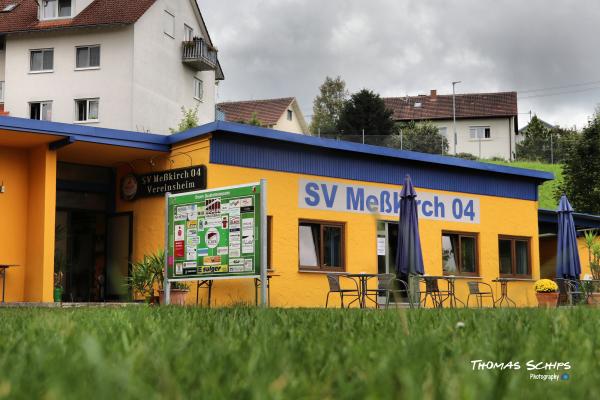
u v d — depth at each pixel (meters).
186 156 16.50
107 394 1.22
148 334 3.06
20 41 36.56
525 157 58.62
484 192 21.12
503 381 1.42
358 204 18.41
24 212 16.56
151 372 1.60
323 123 78.62
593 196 37.06
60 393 1.23
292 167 17.23
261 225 11.65
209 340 2.71
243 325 3.73
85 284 18.41
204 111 41.06
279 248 16.80
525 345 2.45
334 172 18.00
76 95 35.56
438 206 20.02
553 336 2.89
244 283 16.38
